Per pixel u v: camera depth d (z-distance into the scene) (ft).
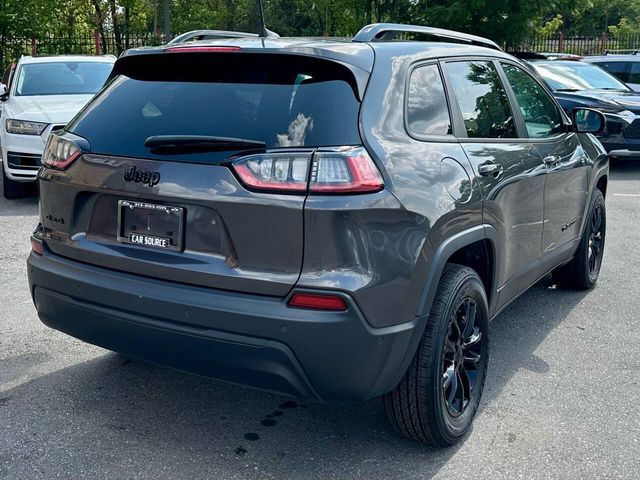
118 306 10.39
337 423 12.10
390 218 9.66
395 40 12.11
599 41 99.14
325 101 9.92
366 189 9.43
